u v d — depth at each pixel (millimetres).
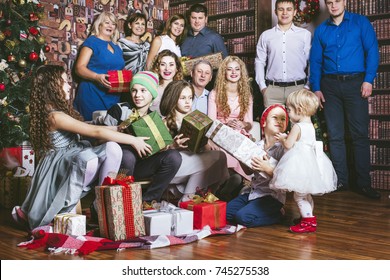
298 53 4617
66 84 2824
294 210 3465
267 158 2846
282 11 4594
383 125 4758
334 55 4480
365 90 4371
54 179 2697
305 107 2734
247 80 3734
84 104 4234
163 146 2865
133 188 2479
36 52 4281
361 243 2512
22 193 3734
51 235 2373
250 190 3059
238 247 2393
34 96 2754
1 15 4141
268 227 2891
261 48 4777
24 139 3998
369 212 3471
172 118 3170
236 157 2871
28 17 4281
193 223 2721
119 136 2736
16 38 4125
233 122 3607
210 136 2936
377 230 2842
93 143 3309
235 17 5602
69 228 2465
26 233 2729
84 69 4184
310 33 4684
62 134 2775
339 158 4574
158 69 3594
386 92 4832
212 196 2828
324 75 4594
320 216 3293
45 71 2762
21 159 4070
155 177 2973
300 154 2645
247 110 3730
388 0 4684
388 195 4383
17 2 4215
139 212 2496
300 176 2598
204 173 3141
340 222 3080
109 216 2416
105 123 3160
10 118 3986
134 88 3031
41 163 2799
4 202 3770
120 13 5523
